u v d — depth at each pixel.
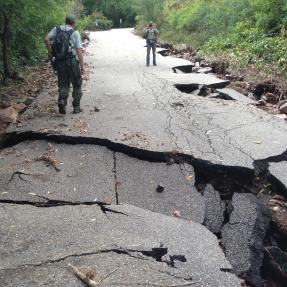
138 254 4.37
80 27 32.69
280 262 5.00
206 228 5.18
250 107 10.07
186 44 23.56
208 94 11.69
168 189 6.08
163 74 14.05
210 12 25.55
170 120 8.72
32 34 16.45
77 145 7.49
